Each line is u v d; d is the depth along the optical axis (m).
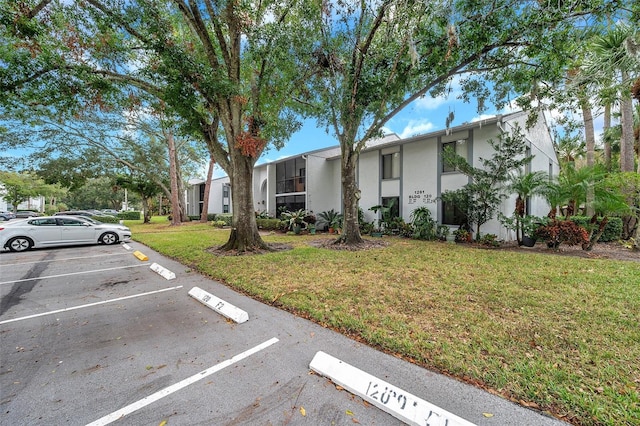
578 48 7.33
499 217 10.16
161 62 6.72
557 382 2.32
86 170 20.22
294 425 1.94
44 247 10.77
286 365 2.69
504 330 3.28
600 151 18.16
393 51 7.93
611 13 6.05
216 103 8.30
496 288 4.90
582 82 7.94
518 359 2.67
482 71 8.34
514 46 7.32
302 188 18.55
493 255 8.04
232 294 4.91
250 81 8.77
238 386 2.38
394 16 7.16
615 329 3.27
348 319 3.64
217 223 19.75
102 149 20.16
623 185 8.55
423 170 13.16
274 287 5.11
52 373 2.60
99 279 6.03
